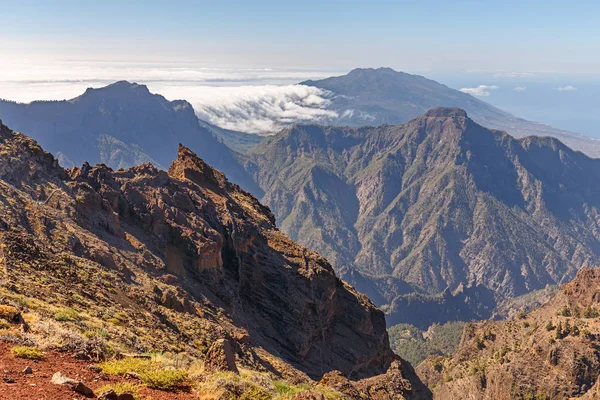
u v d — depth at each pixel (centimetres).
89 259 4812
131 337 3300
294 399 2439
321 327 7581
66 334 2503
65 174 6253
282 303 7338
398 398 6912
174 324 4447
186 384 2314
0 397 1722
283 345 6888
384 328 9044
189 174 8838
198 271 6462
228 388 2350
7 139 5928
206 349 4241
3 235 4038
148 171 7606
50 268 4016
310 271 7906
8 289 3138
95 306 3712
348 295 8675
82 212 5688
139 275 5194
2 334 2278
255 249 7775
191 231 6744
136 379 2225
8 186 5025
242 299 7200
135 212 6519
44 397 1778
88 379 2083
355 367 7712
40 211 4947
